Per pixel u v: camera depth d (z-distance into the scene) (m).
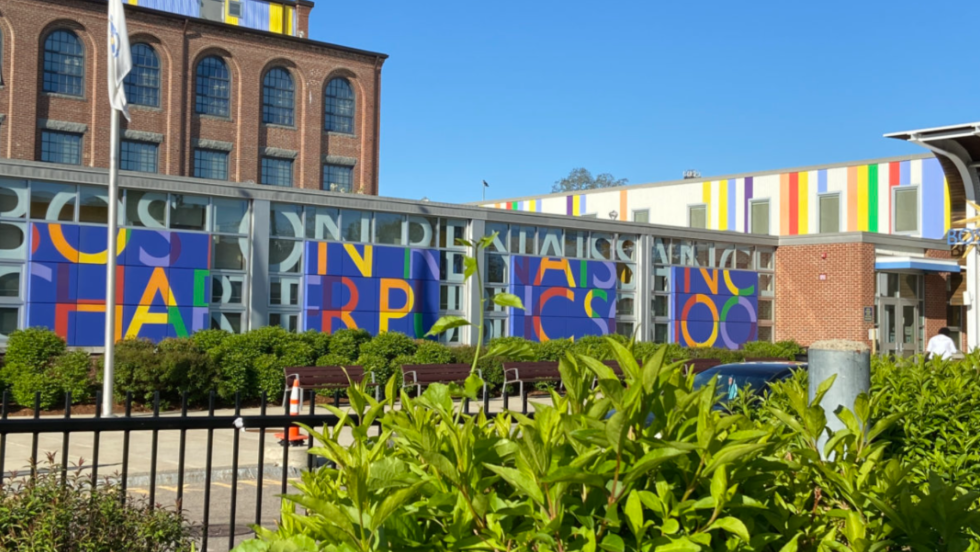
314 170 47.44
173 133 43.12
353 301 25.44
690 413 2.43
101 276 21.67
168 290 22.52
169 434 15.49
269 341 22.00
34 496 4.17
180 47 43.44
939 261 34.34
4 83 39.19
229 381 20.70
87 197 21.62
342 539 2.25
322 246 25.00
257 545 2.43
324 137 48.16
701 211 46.00
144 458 12.88
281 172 46.84
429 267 26.86
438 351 24.06
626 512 2.14
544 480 2.08
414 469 2.40
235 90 45.41
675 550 2.09
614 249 30.88
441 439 2.47
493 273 28.09
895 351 34.69
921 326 35.94
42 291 20.94
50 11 40.34
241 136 45.22
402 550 2.28
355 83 49.28
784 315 34.88
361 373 22.09
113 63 17.20
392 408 2.85
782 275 34.97
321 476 2.83
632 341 2.52
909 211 39.72
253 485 11.17
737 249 34.16
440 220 27.23
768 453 2.49
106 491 4.54
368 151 49.41
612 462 2.15
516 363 24.78
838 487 2.81
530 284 28.75
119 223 22.02
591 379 2.76
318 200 24.84
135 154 42.41
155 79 43.06
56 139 40.75
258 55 45.88
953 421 5.46
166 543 4.50
